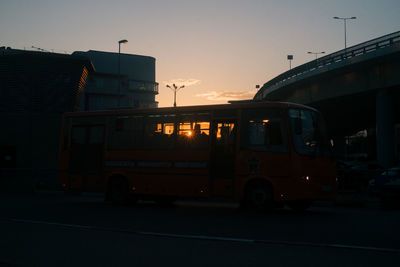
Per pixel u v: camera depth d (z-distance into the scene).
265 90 51.38
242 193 13.91
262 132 13.88
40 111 35.56
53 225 10.19
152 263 6.13
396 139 53.31
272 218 12.01
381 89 34.53
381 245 7.61
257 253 6.85
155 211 14.14
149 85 92.31
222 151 14.50
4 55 34.41
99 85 76.44
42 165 35.44
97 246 7.44
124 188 16.70
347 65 34.88
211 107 14.99
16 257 6.51
